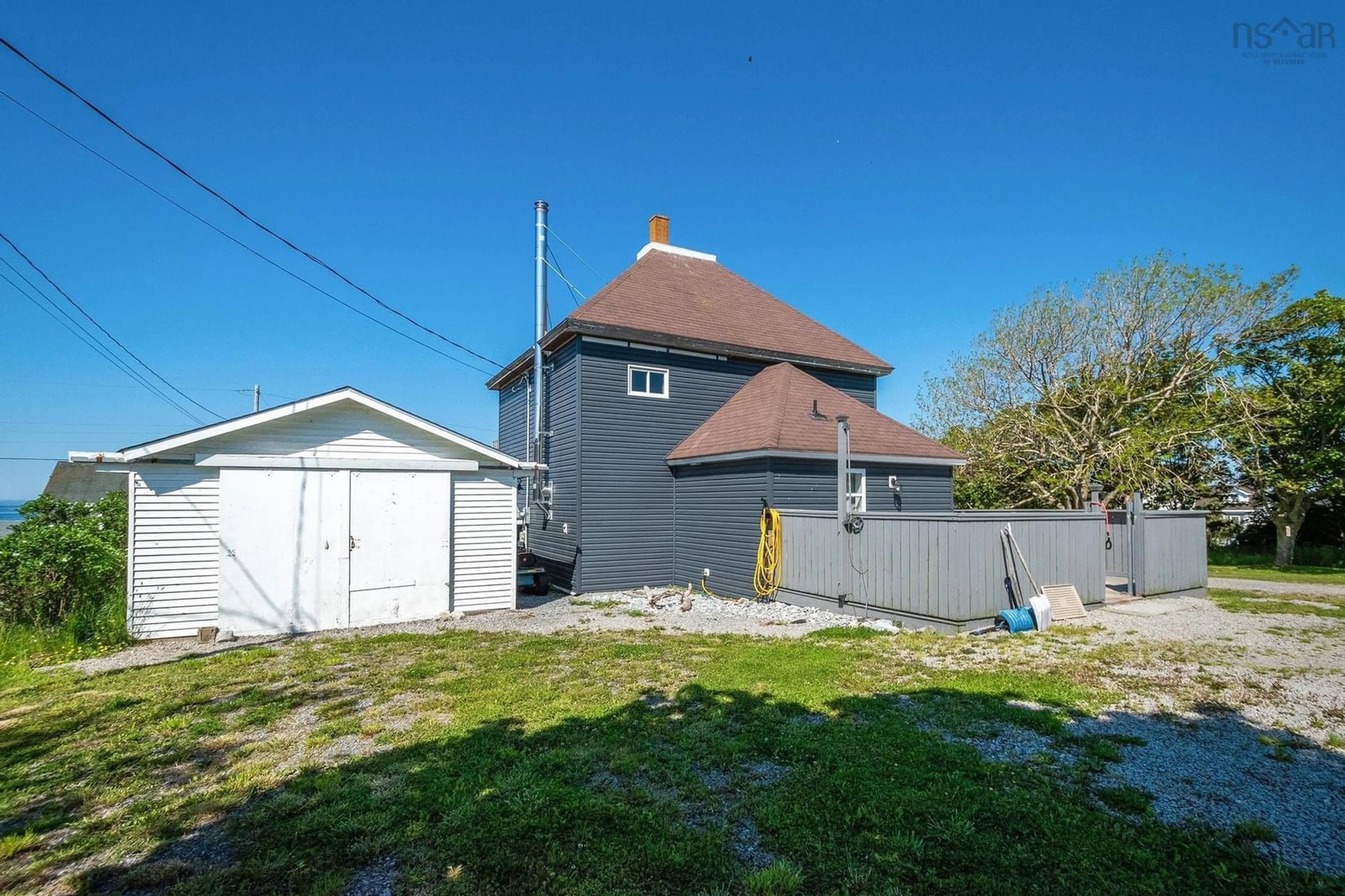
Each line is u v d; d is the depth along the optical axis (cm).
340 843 338
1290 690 598
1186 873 304
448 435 1094
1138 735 484
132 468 924
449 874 310
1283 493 2097
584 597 1298
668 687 613
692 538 1377
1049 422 2175
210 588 952
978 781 397
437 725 515
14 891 306
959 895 288
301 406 997
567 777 410
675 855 320
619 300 1473
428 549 1067
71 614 904
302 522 987
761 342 1545
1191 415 2047
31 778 431
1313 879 299
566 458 1413
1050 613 924
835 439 1265
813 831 341
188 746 484
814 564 1085
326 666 734
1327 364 2020
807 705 548
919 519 901
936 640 816
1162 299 2064
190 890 302
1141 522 1159
